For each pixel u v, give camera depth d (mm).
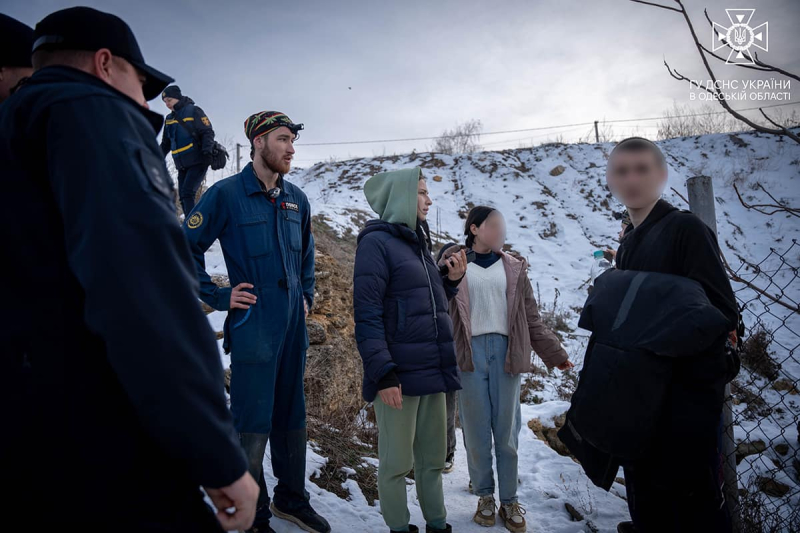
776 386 6633
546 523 3068
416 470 2635
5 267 933
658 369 1775
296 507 2549
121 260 891
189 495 1011
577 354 7723
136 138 1020
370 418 4484
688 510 1897
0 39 1322
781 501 3598
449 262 2656
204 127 5141
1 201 949
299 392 2609
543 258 11969
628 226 3164
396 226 2564
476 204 14617
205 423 917
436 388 2424
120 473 924
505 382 3039
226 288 2344
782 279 10852
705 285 1851
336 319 4902
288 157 2494
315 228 9844
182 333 937
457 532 2865
